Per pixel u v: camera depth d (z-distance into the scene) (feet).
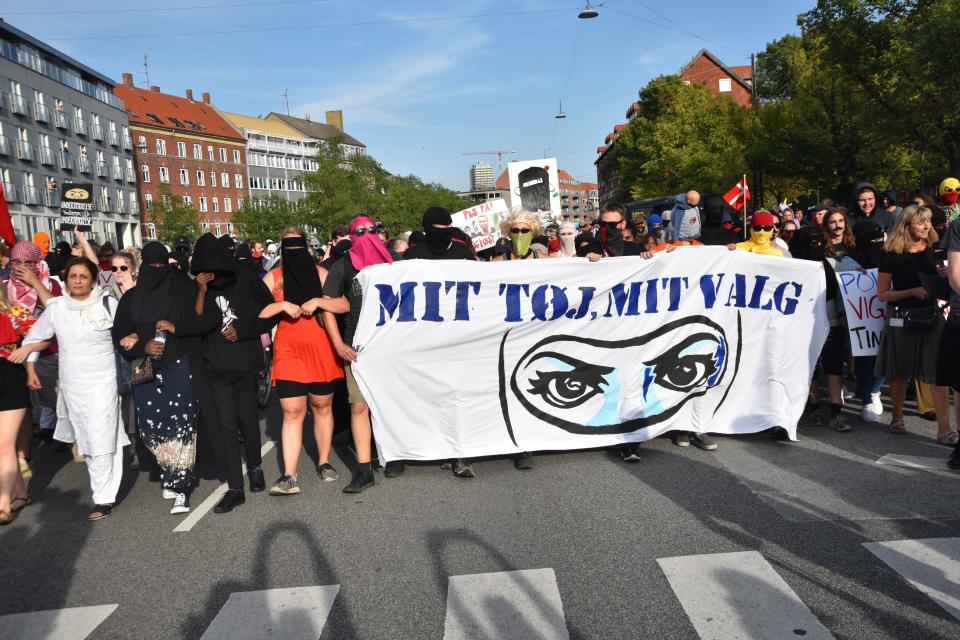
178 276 17.70
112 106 217.36
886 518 14.76
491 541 14.57
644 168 156.97
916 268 19.67
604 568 13.15
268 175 332.39
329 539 15.16
